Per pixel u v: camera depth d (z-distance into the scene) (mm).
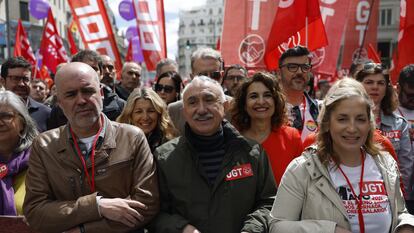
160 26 7574
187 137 2926
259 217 2744
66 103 2619
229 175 2842
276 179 3432
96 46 7656
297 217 2604
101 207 2529
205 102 2855
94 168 2660
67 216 2514
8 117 3102
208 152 2922
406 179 4078
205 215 2783
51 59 9555
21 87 4926
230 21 5723
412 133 4359
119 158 2713
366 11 9281
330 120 2576
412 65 4434
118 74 7914
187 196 2812
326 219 2494
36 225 2602
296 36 5203
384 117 4156
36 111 4957
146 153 2820
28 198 2660
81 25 7629
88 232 2520
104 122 2777
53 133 2787
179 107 4312
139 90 4086
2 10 24062
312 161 2604
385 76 4090
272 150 3500
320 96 9758
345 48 9500
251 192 2871
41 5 10531
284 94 3895
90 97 2635
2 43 18969
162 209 2875
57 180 2658
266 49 5297
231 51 5742
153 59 7566
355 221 2477
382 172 2580
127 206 2566
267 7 5664
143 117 3969
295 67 4109
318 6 5168
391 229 2518
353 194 2504
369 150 2629
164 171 2867
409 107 4445
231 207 2809
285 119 3617
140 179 2736
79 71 2623
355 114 2492
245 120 3693
